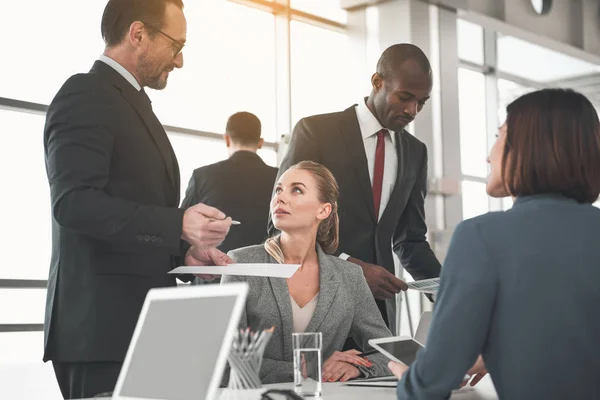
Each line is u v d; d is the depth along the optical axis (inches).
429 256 121.2
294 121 263.6
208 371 47.9
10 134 197.0
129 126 80.1
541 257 51.2
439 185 278.7
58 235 78.4
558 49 327.6
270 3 258.2
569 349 50.3
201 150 236.1
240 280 89.1
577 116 54.6
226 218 75.6
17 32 197.9
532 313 50.7
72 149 74.8
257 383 58.5
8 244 195.8
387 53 114.5
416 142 121.6
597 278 51.1
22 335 196.7
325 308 91.0
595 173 54.2
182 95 232.1
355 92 281.7
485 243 52.1
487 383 75.9
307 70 269.4
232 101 246.4
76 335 75.4
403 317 262.5
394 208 116.1
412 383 52.6
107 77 81.0
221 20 245.0
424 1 278.5
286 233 93.7
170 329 52.3
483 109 321.4
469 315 51.1
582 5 331.3
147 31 83.1
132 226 73.3
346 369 82.6
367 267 104.8
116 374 76.0
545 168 53.8
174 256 85.0
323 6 274.8
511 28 303.4
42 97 201.8
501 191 58.9
